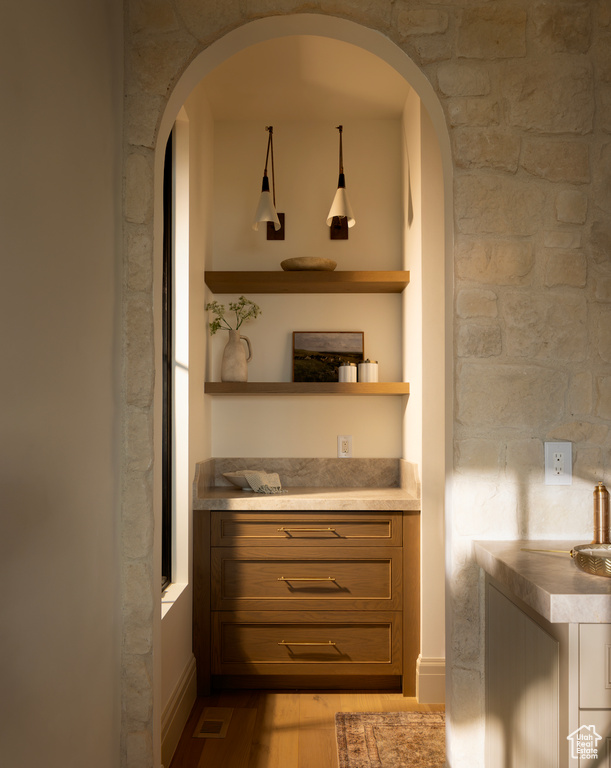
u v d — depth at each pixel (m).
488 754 1.87
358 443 3.72
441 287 3.13
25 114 1.26
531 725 1.53
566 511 1.93
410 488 3.35
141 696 1.86
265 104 3.61
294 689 3.19
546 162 1.95
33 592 1.27
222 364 3.47
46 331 1.35
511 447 1.93
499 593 1.77
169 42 1.95
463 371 1.94
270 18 1.95
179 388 3.02
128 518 1.88
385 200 3.80
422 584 3.09
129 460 1.89
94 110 1.67
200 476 3.21
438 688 3.06
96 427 1.67
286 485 3.69
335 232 3.78
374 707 3.00
